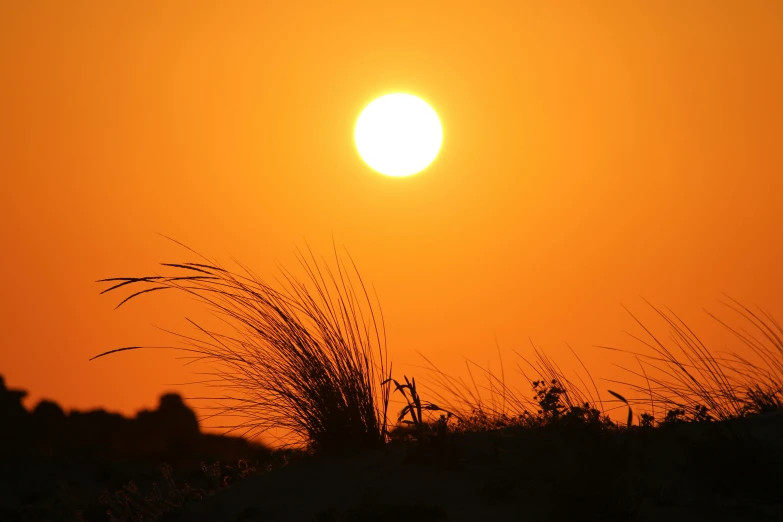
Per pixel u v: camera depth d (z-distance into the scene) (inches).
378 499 669.3
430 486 681.0
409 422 779.4
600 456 654.5
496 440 746.2
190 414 2800.2
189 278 859.4
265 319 848.9
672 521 603.2
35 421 3255.4
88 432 3031.5
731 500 635.5
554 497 626.5
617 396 699.4
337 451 813.2
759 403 821.9
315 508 689.6
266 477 797.2
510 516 617.0
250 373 843.4
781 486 646.5
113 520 882.8
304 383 828.6
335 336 853.8
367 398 835.4
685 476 672.4
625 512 603.5
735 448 679.7
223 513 744.3
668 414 765.3
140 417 2940.5
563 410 753.0
